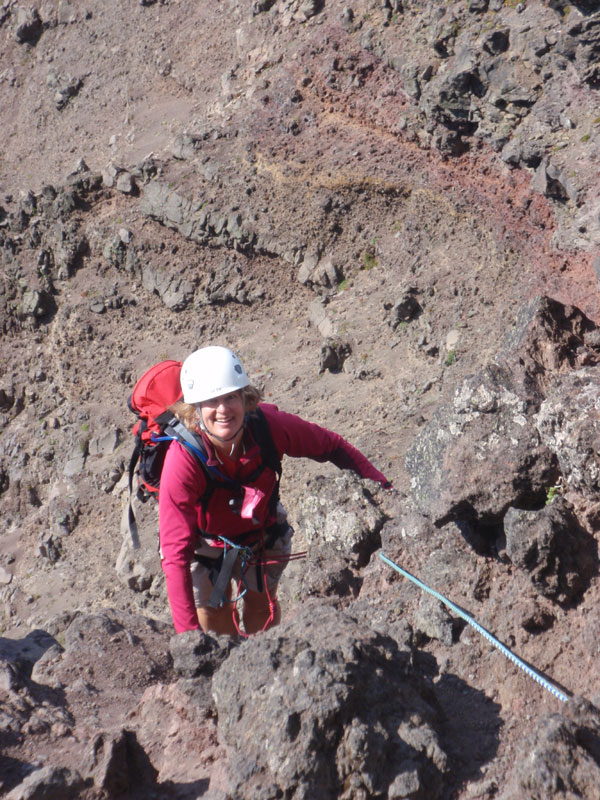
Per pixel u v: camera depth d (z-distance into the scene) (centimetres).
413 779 187
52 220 1440
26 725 234
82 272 1440
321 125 1159
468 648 248
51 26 1741
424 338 995
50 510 1255
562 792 179
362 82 1112
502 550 266
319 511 337
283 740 186
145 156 1411
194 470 295
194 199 1264
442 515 266
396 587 290
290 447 330
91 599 1117
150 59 1540
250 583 362
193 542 305
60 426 1386
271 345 1205
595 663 224
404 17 1055
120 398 1348
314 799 182
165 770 216
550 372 273
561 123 819
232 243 1243
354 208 1123
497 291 925
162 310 1355
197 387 288
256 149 1217
